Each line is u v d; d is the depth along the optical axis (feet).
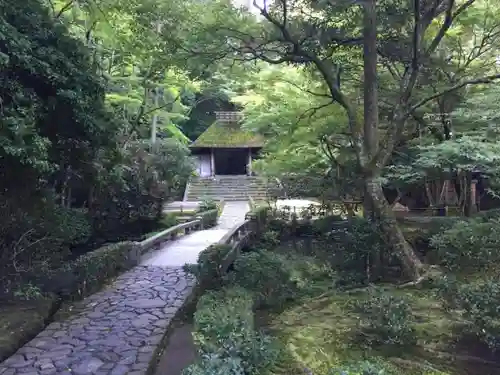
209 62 27.68
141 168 50.75
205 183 95.76
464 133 30.14
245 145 99.04
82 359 15.62
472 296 16.38
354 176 36.96
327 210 43.14
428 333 17.79
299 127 38.75
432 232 32.17
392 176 30.40
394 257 26.30
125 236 45.78
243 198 89.40
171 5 26.99
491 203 43.24
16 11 21.52
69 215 31.04
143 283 26.81
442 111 34.40
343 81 36.32
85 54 24.88
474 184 41.04
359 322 18.76
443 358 16.12
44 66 20.77
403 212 46.34
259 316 20.66
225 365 10.92
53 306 22.06
